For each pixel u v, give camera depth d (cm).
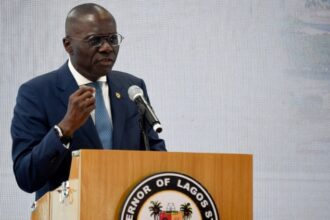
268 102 873
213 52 866
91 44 521
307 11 884
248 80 870
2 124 821
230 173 434
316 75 881
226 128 864
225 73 867
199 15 866
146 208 409
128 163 412
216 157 432
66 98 537
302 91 878
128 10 853
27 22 838
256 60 873
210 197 422
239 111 868
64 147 471
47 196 492
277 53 877
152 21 858
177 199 415
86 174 405
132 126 547
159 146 560
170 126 855
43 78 548
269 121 872
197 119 859
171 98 856
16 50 834
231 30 870
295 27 881
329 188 875
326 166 877
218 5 870
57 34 841
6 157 815
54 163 474
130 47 852
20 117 531
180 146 855
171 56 859
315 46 884
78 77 546
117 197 409
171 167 422
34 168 476
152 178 411
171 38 860
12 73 830
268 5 877
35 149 481
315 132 878
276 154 870
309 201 873
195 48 864
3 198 809
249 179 437
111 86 554
